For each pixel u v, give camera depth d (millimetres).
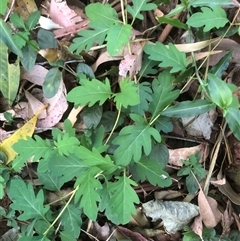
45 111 426
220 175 445
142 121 374
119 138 365
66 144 375
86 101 370
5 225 444
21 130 419
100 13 381
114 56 409
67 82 430
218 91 367
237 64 436
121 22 384
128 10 384
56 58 417
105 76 427
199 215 431
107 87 374
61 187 433
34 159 381
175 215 429
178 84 422
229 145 438
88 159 359
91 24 381
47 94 412
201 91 406
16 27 412
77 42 383
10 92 423
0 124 433
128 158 362
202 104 385
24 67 413
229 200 450
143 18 399
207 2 391
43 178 411
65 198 426
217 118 436
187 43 421
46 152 381
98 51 421
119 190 360
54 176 410
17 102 429
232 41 421
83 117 412
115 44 359
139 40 408
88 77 415
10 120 425
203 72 422
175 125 429
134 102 359
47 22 424
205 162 441
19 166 401
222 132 432
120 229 434
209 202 425
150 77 420
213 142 441
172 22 400
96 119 410
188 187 427
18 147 382
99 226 436
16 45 381
